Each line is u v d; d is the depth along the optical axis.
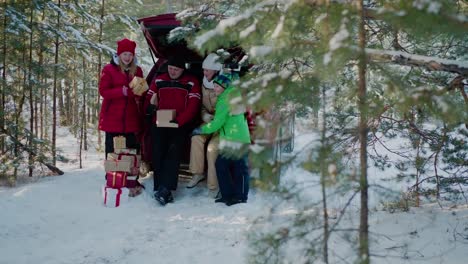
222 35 2.54
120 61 5.79
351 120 3.64
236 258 3.76
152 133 5.76
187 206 5.42
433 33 2.26
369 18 2.77
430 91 2.30
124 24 10.34
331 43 2.23
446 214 4.52
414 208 4.84
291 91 2.47
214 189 5.77
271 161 2.43
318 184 2.42
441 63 2.77
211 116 5.79
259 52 2.46
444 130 4.12
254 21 2.66
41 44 7.54
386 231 4.13
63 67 7.88
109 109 5.89
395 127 4.59
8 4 7.25
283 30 2.49
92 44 8.34
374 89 3.44
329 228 2.56
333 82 2.72
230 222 4.73
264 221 2.59
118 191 5.42
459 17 2.08
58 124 13.46
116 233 4.47
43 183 6.66
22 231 4.55
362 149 2.49
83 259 3.88
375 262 3.47
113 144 6.00
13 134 7.39
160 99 5.69
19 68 7.58
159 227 4.63
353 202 4.94
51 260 3.86
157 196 5.47
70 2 8.59
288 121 2.64
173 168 5.59
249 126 5.36
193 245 4.13
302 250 2.54
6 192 6.02
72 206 5.37
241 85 2.53
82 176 7.24
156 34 6.30
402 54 2.82
